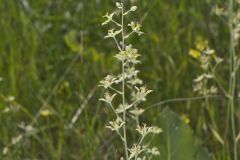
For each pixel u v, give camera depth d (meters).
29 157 3.83
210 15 4.38
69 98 4.12
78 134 3.76
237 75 3.91
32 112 4.15
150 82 4.14
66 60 4.45
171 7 4.55
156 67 4.23
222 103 3.96
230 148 3.70
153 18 4.45
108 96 2.50
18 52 4.45
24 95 4.20
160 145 3.15
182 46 4.33
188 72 4.12
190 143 3.15
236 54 4.04
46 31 4.78
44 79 4.51
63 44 4.66
